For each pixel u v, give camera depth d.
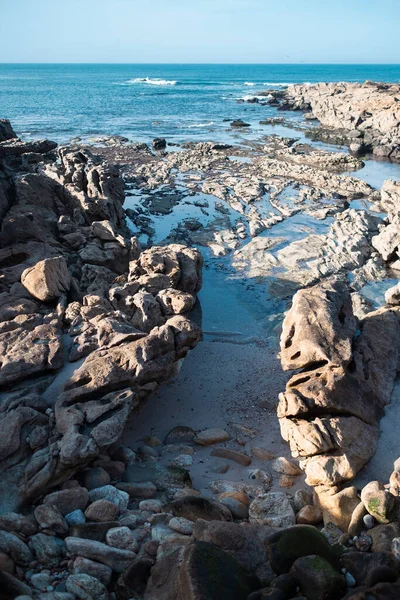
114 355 15.85
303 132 76.38
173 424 17.03
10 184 30.38
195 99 126.19
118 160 56.44
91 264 25.75
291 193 45.00
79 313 18.70
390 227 31.30
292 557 9.86
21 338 16.78
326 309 16.88
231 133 75.19
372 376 16.38
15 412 13.75
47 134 71.88
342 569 10.02
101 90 155.88
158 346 16.06
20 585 9.33
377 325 18.19
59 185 31.47
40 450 13.29
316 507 12.81
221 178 49.16
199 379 19.50
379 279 29.31
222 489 13.60
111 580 10.30
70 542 10.72
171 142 67.62
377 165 56.38
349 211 37.81
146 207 40.72
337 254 31.62
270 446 15.91
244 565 9.93
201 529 10.63
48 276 19.77
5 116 89.75
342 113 77.31
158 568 9.54
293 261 31.11
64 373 15.97
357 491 12.65
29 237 25.92
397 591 8.77
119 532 11.02
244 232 36.03
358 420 14.49
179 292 20.41
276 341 22.77
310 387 14.76
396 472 12.43
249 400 18.30
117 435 13.73
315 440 13.57
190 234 35.56
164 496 13.23
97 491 12.68
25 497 12.36
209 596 8.14
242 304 26.64
